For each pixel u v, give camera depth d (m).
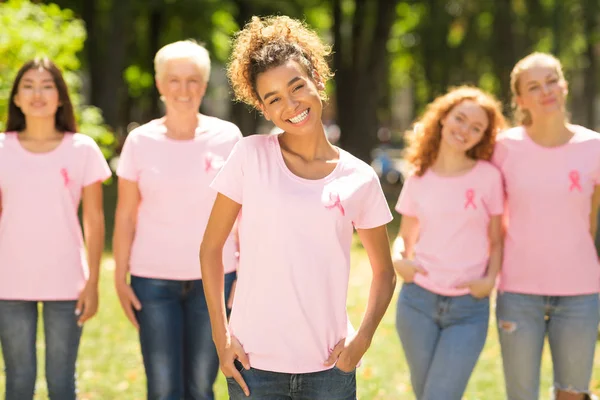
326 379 5.21
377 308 5.34
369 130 38.88
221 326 5.26
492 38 43.25
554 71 7.50
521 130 7.63
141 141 7.41
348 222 5.19
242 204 5.21
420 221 7.59
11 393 7.20
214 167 7.39
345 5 45.09
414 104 52.75
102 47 37.88
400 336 7.61
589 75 54.44
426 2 43.78
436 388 7.21
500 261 7.54
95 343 12.22
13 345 7.14
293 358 5.14
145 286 7.34
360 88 38.91
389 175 42.16
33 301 7.19
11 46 13.05
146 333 7.34
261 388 5.18
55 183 7.13
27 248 7.08
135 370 10.99
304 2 41.44
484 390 10.23
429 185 7.54
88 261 7.36
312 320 5.14
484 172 7.49
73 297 7.21
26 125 7.35
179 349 7.38
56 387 7.29
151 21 40.75
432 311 7.41
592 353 7.48
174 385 7.32
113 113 33.69
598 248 8.42
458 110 7.45
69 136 7.30
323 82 5.40
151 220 7.36
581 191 7.37
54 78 7.23
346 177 5.22
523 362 7.54
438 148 7.61
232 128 7.66
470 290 7.34
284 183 5.11
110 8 34.59
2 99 12.59
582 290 7.40
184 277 7.33
